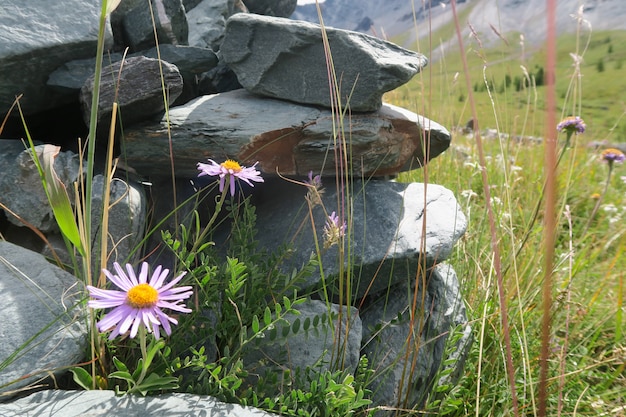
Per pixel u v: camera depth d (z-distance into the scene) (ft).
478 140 3.35
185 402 4.97
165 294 4.23
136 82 7.14
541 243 9.23
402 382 6.37
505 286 8.62
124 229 6.66
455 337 6.72
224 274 6.10
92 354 5.12
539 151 15.02
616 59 152.46
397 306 7.54
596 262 11.46
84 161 6.97
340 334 6.47
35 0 7.45
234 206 6.72
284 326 5.83
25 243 6.71
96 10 7.74
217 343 6.26
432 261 7.42
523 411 6.70
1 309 5.28
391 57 7.97
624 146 22.66
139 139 7.45
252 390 5.55
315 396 5.30
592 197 14.70
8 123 7.72
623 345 8.82
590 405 7.42
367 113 8.07
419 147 9.12
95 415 4.65
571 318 8.79
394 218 7.76
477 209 13.06
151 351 4.72
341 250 6.34
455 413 7.06
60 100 7.66
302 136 7.72
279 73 8.14
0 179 6.61
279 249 6.63
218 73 9.61
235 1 11.77
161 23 8.66
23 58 7.00
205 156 7.48
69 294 5.67
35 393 4.87
